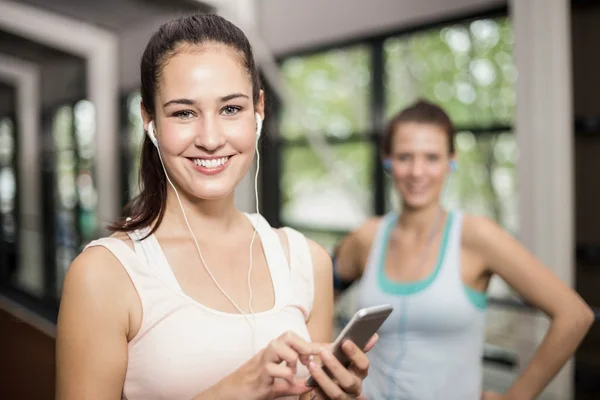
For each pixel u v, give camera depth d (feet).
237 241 2.87
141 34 15.89
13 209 21.20
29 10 16.60
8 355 7.27
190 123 2.52
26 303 16.31
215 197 2.59
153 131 2.67
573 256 8.34
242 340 2.55
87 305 2.36
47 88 20.24
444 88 13.39
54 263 19.25
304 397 2.85
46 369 6.65
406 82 13.91
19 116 20.95
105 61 17.52
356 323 2.24
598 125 8.01
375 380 4.25
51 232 19.79
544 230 8.55
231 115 2.57
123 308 2.43
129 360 2.47
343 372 2.27
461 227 4.24
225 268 2.75
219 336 2.51
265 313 2.71
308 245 3.17
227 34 2.60
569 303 3.96
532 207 8.68
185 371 2.43
